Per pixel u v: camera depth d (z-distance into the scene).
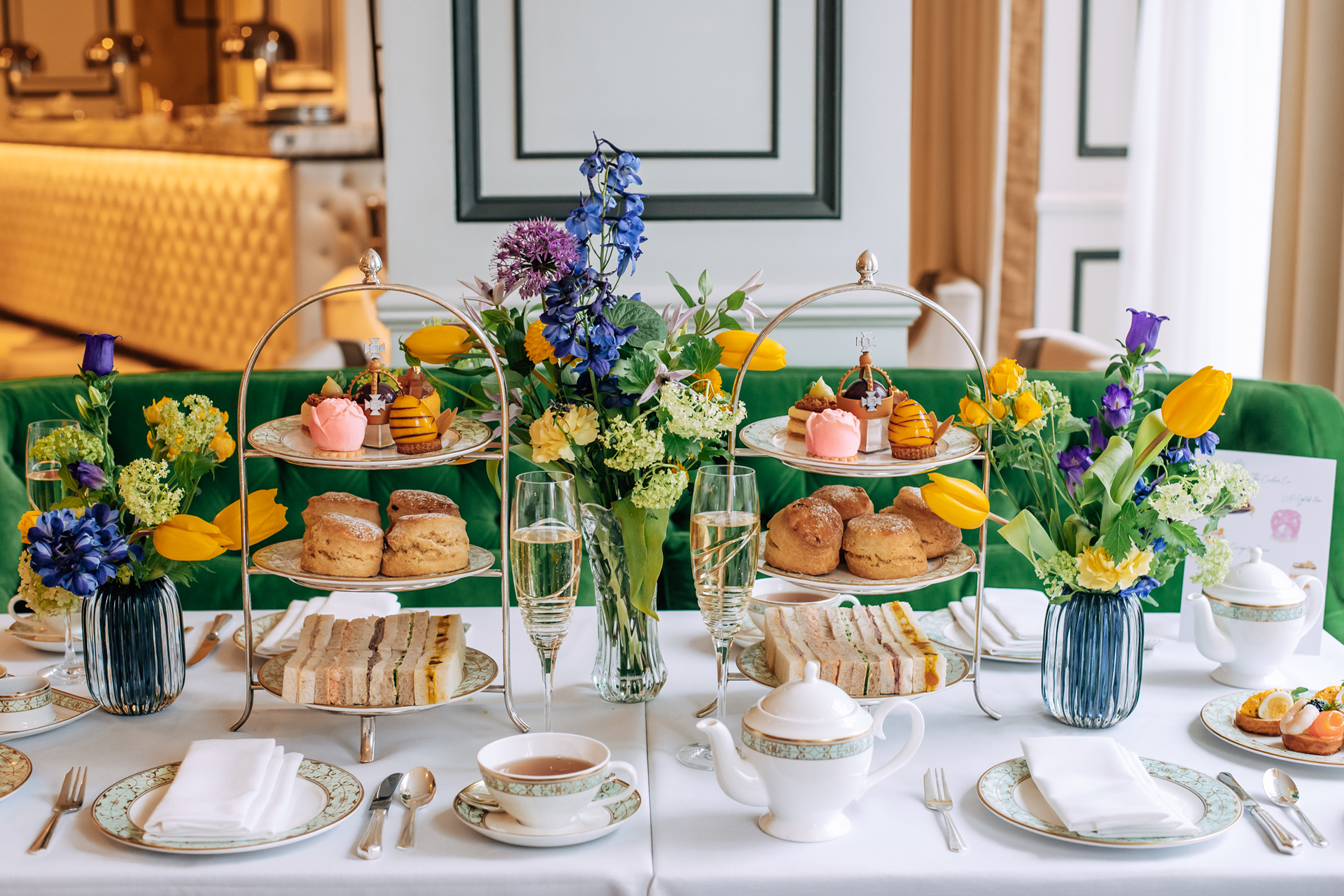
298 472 1.79
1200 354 3.03
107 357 1.17
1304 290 2.35
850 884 0.87
